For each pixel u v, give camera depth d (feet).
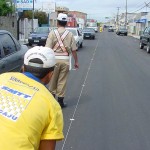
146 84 36.88
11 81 7.61
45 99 7.32
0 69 19.70
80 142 18.21
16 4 112.78
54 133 7.25
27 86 7.51
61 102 24.91
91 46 100.78
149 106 26.66
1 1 100.12
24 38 112.88
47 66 7.89
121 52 82.17
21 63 23.73
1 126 6.90
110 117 23.08
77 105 25.96
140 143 18.43
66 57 24.40
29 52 7.95
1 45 21.15
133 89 33.58
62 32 24.30
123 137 19.26
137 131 20.39
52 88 24.73
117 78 40.27
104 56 69.36
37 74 7.85
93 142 18.30
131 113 24.34
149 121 22.56
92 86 34.30
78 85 34.60
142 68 51.47
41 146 7.25
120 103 27.25
